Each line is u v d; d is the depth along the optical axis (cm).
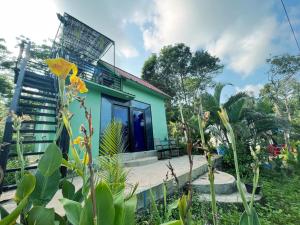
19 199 122
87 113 90
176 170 516
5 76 1414
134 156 791
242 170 702
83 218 99
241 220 103
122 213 110
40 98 493
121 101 875
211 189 95
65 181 169
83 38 816
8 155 324
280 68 2406
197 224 265
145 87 992
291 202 405
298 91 2455
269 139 973
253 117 905
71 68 122
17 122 155
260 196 429
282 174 719
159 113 1134
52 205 254
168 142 1098
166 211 171
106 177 158
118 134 180
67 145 452
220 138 810
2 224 98
